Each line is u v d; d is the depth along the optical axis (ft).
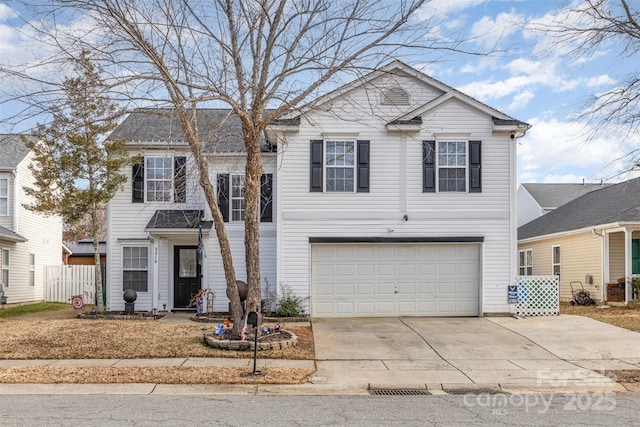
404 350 40.24
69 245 118.21
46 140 49.01
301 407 25.86
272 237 59.26
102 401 26.81
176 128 61.82
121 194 60.34
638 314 54.90
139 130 61.11
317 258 56.24
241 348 38.83
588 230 69.87
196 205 60.34
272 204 59.67
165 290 59.88
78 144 53.62
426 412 25.07
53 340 41.24
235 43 39.14
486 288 55.93
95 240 56.85
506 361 37.19
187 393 28.73
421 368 35.01
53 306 72.79
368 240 55.83
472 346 41.65
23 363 35.24
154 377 31.55
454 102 56.80
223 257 41.11
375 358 37.76
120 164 55.88
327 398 28.04
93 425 22.48
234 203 59.98
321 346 41.14
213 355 37.47
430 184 56.34
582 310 60.59
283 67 39.52
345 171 56.59
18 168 74.84
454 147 56.75
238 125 64.13
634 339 43.34
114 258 60.03
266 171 60.03
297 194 56.13
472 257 56.70
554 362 36.94
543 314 55.67
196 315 54.90
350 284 56.24
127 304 56.18
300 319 52.65
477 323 51.29
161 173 60.44
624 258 69.31
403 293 56.39
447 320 53.31
